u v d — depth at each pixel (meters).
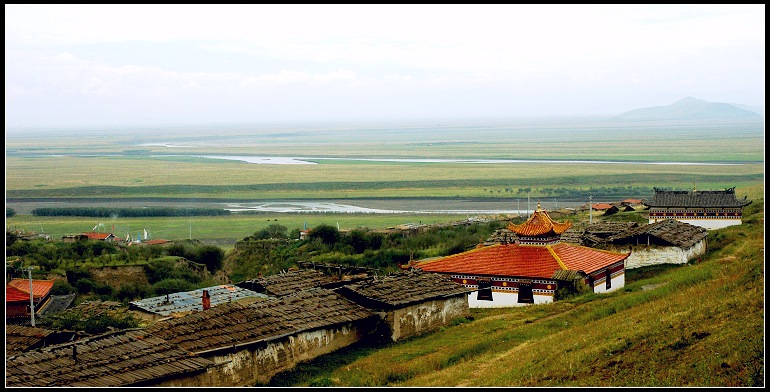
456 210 182.12
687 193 88.94
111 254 92.50
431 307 50.25
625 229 80.31
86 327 52.19
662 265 69.50
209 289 60.75
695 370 32.19
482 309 58.09
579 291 57.25
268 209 194.88
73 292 74.44
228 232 146.75
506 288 58.91
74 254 90.44
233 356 37.94
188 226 156.62
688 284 50.56
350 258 89.19
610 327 41.16
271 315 42.66
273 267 94.81
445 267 61.56
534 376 34.97
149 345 36.12
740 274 44.88
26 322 57.66
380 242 99.62
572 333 42.66
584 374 34.19
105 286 79.12
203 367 34.94
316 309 45.41
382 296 47.97
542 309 53.88
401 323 47.59
